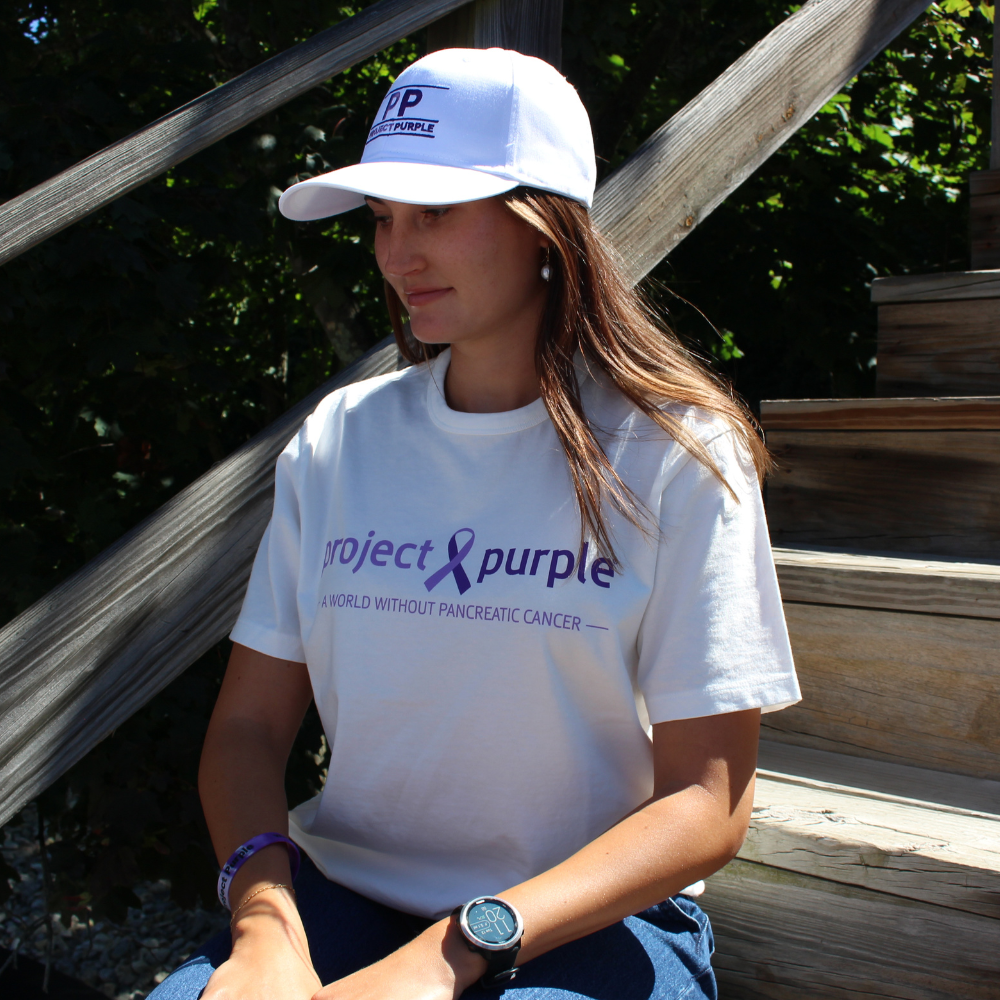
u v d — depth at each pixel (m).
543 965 0.98
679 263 3.38
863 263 3.44
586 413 1.08
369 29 1.40
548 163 1.04
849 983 1.22
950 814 1.28
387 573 1.06
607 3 3.03
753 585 1.01
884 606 1.50
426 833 1.07
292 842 1.07
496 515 1.05
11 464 2.16
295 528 1.19
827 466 1.93
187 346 2.40
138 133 1.24
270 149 2.63
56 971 3.02
